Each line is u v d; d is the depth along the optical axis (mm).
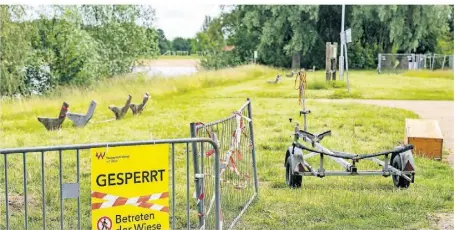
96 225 5156
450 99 24328
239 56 56812
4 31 29531
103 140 14234
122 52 42688
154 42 44750
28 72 35188
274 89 27797
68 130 15820
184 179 9992
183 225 7594
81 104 22594
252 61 55812
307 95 25266
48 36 36438
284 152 12734
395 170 9172
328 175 9367
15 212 8219
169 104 21984
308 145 13211
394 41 53531
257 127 16141
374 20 53531
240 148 9219
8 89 29672
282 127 16125
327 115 18547
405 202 8594
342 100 23625
